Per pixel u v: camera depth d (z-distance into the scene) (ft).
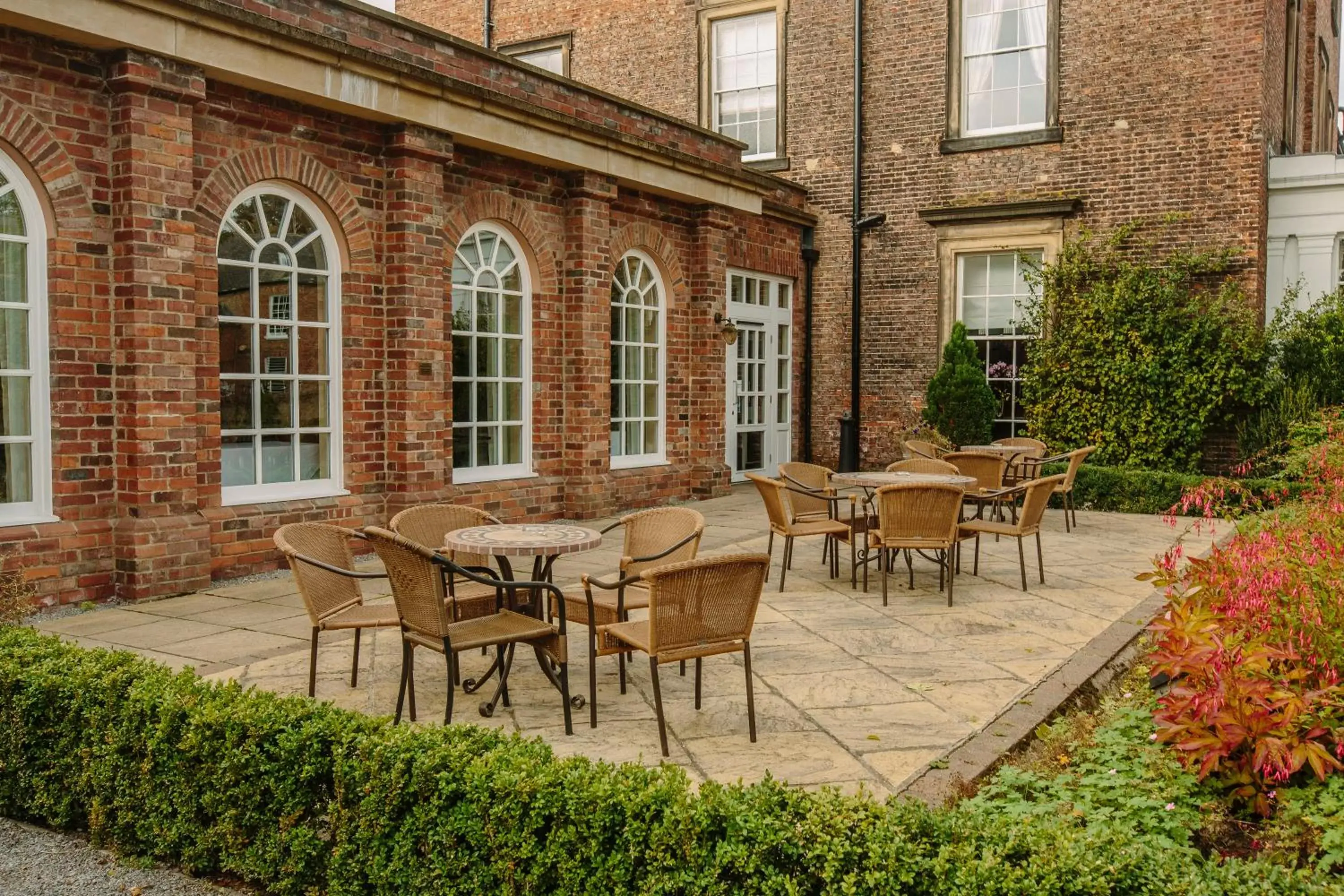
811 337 47.65
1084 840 8.46
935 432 40.27
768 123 48.29
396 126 26.96
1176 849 10.58
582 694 16.33
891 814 8.71
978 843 8.36
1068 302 41.45
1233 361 38.40
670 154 35.78
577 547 15.76
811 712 15.42
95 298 21.31
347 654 18.26
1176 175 40.42
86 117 21.04
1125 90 41.16
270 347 25.22
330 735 10.44
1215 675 12.36
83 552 21.20
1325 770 12.13
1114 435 40.04
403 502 27.58
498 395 32.12
